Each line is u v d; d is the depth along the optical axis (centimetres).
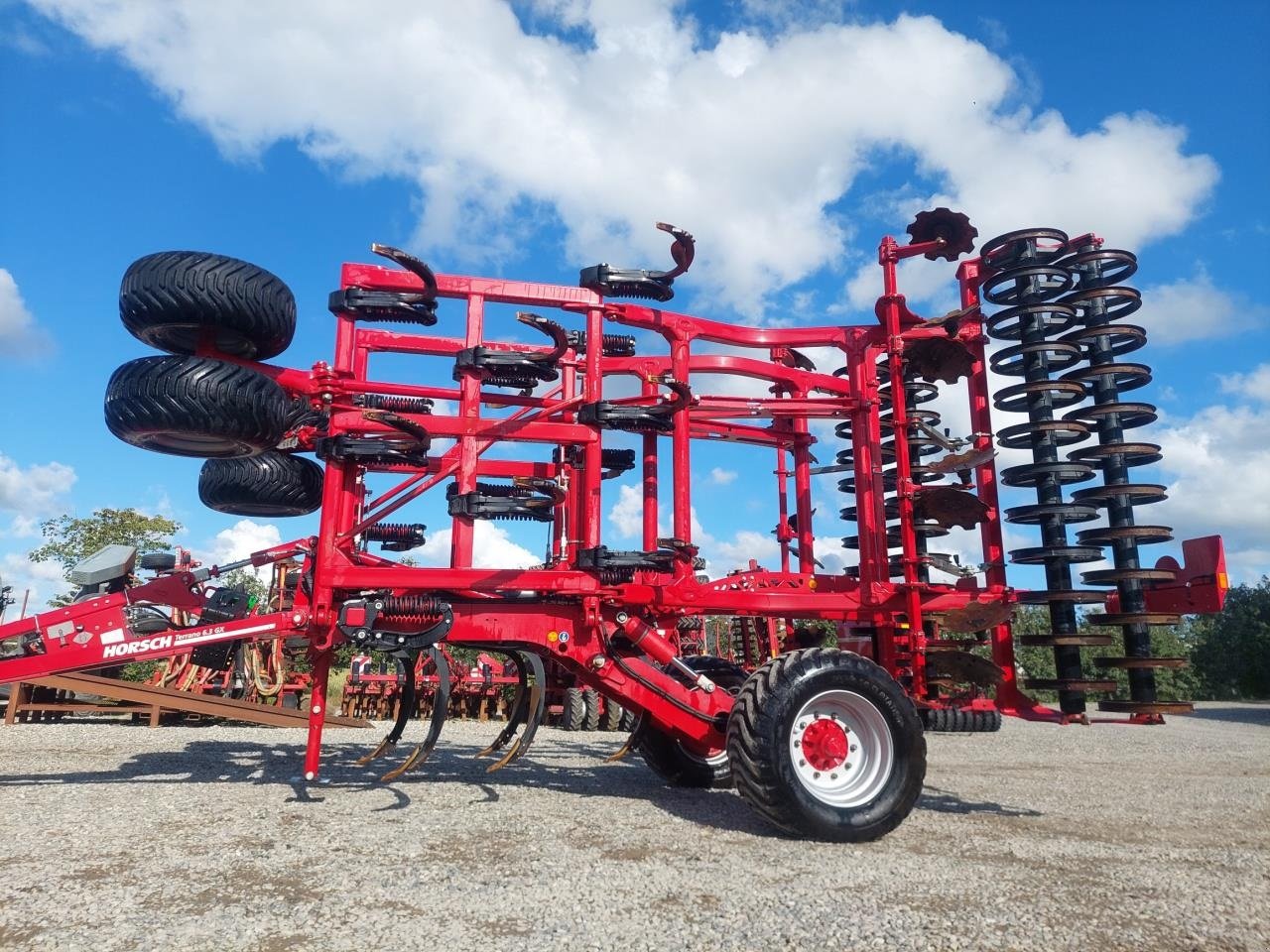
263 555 636
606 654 554
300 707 1390
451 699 1445
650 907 308
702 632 1162
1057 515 566
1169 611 554
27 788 552
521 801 537
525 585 546
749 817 497
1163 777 723
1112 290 564
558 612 559
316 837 416
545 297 615
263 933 275
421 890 327
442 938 272
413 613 520
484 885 335
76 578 613
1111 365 567
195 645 544
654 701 543
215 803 504
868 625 654
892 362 582
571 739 1045
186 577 636
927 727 492
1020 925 292
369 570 541
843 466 737
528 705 638
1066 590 554
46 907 298
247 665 1208
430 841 413
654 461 769
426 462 592
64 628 537
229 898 312
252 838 412
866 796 449
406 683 609
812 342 705
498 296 609
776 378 757
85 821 445
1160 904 319
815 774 457
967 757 895
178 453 579
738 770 444
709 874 359
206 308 545
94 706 1051
